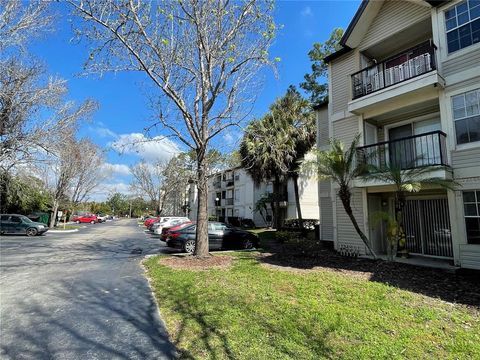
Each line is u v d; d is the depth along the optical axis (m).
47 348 3.97
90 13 8.66
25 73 14.98
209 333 4.39
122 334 4.43
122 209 104.19
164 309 5.51
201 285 7.05
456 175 8.98
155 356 3.77
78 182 32.69
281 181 22.02
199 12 10.09
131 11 8.98
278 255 11.48
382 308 5.39
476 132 8.70
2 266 9.88
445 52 9.55
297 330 4.45
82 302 5.96
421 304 5.66
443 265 8.99
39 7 12.25
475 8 9.02
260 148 19.00
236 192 40.84
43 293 6.61
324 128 15.07
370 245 10.45
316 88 26.47
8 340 4.21
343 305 5.56
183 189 49.50
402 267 8.84
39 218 32.28
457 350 3.85
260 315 5.06
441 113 9.46
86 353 3.84
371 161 11.01
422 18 10.49
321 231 14.77
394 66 11.58
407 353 3.78
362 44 12.38
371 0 11.56
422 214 11.01
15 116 15.34
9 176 20.03
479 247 8.43
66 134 18.00
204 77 10.75
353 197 11.85
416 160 9.84
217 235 13.80
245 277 7.76
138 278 8.12
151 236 23.28
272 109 19.91
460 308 5.45
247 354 3.76
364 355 3.71
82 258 11.71
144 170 49.94
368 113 11.63
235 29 10.35
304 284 7.01
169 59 10.12
